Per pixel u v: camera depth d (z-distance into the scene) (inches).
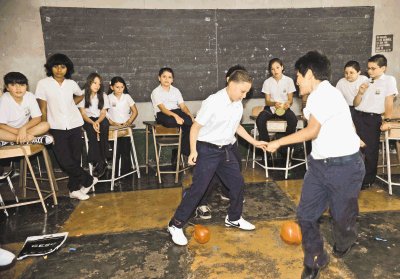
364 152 147.2
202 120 95.6
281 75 183.2
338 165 75.4
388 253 99.7
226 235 113.7
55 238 114.0
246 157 208.4
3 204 135.2
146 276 92.0
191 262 98.2
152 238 113.5
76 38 180.5
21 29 175.5
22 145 130.8
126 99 180.5
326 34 196.9
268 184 162.7
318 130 74.7
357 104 148.6
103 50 184.2
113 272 94.5
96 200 149.7
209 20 188.9
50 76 146.3
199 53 191.8
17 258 102.6
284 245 106.0
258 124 175.6
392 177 166.2
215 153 100.9
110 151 178.2
